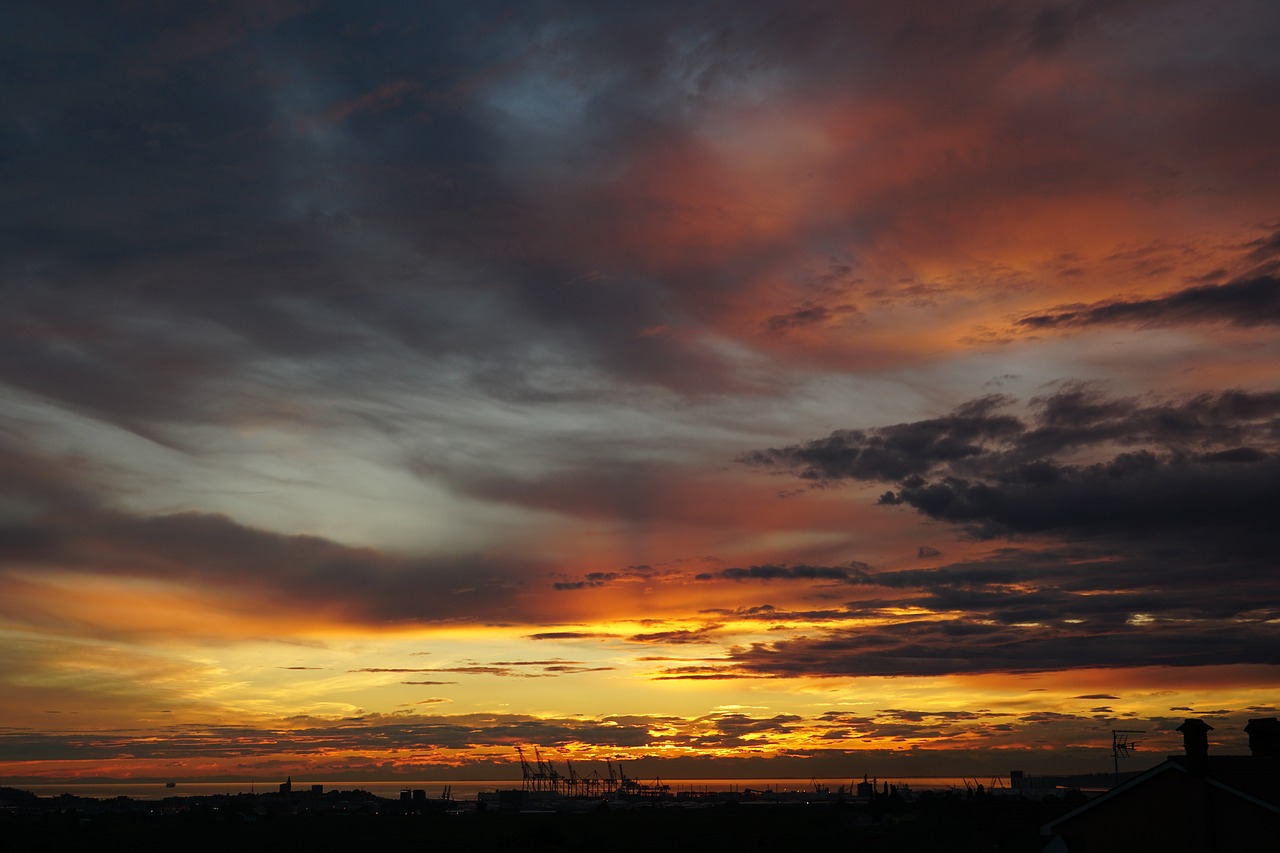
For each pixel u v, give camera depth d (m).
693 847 102.19
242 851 119.44
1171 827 33.53
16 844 129.00
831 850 79.00
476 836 145.25
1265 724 39.94
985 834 47.00
